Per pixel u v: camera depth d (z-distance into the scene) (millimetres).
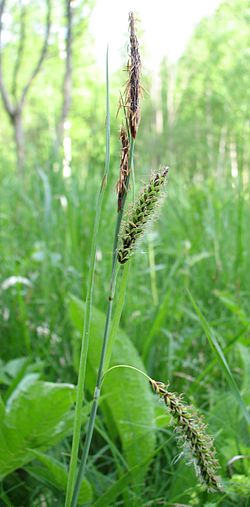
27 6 1520
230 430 211
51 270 384
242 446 206
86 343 141
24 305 353
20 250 470
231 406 221
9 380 272
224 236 402
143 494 213
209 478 134
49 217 432
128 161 134
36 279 404
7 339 348
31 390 179
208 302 378
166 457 238
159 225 496
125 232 135
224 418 219
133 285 363
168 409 133
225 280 383
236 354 305
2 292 373
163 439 233
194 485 195
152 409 222
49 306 370
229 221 407
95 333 234
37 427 180
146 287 404
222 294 346
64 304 358
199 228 433
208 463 133
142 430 218
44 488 217
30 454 187
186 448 134
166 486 223
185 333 336
